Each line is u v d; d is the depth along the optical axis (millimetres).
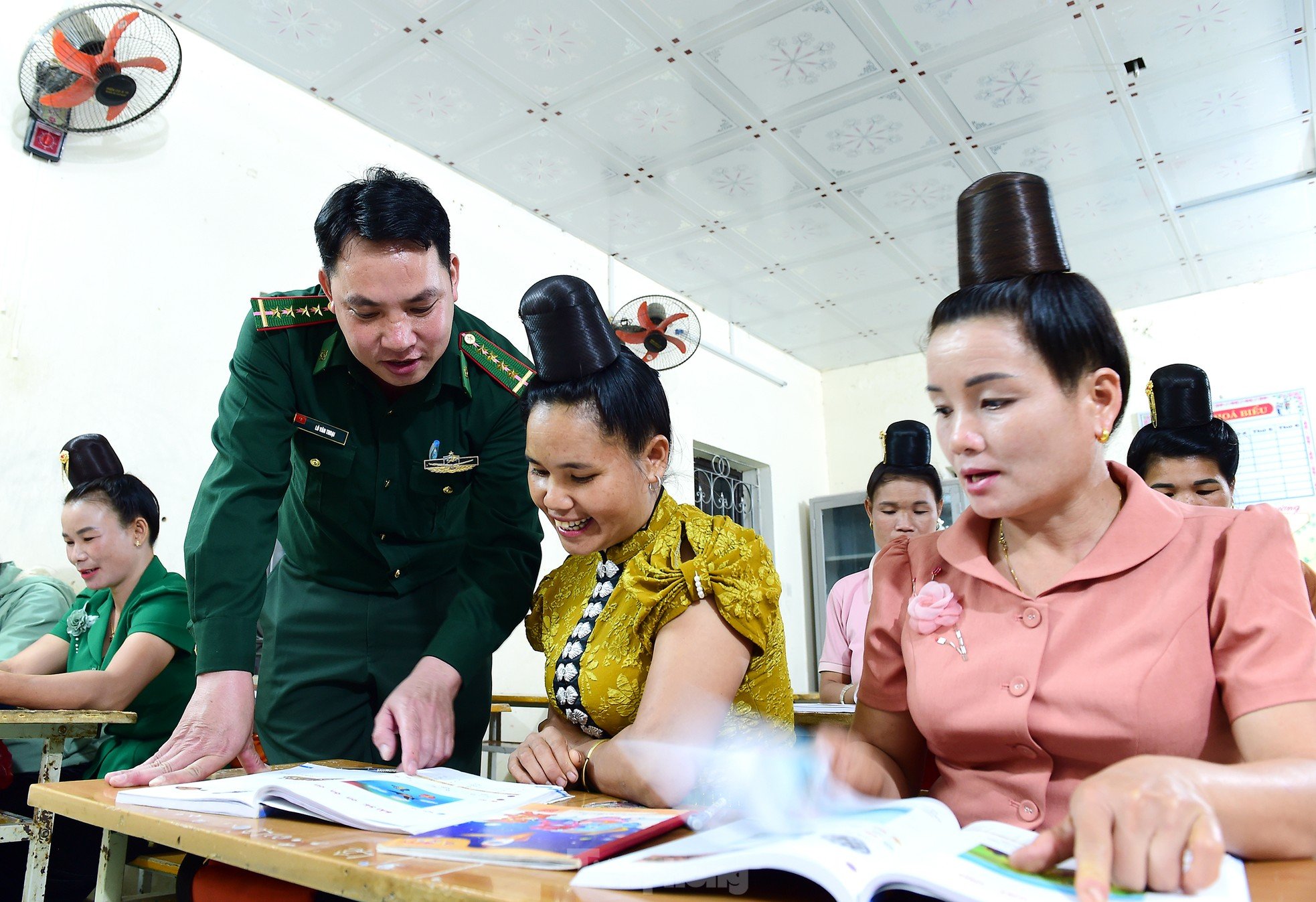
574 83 3754
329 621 1706
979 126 4098
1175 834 551
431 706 1371
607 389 1158
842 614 3314
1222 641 791
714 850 646
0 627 2623
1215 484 1942
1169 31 3516
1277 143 4246
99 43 2904
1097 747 815
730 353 6051
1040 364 824
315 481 1644
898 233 5035
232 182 3396
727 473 6066
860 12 3404
